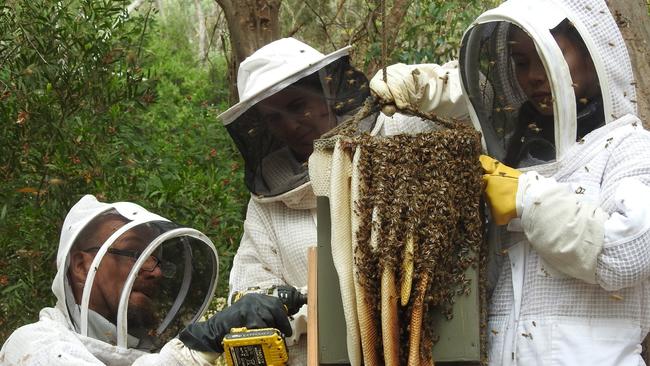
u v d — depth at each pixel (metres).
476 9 6.73
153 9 6.80
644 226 2.94
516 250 3.22
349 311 2.95
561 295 3.10
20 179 5.55
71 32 5.68
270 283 4.08
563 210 2.97
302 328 3.84
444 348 2.98
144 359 3.56
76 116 5.60
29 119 5.48
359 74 4.11
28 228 5.43
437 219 2.90
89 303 3.76
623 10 3.94
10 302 5.44
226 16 6.27
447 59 6.51
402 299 2.87
